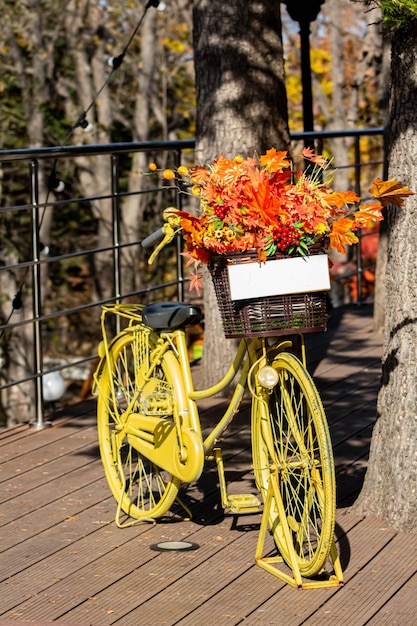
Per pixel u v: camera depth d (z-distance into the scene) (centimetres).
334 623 373
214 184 399
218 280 405
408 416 453
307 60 976
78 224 2122
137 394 489
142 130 2100
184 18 2203
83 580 414
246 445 592
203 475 543
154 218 2109
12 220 1905
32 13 1886
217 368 684
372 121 1862
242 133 651
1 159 614
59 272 2123
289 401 417
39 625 373
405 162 443
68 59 2066
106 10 2078
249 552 441
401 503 455
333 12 2119
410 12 413
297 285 398
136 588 406
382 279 859
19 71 1936
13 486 534
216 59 651
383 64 808
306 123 985
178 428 448
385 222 854
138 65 2189
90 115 2062
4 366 1892
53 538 462
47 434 630
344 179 2084
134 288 2078
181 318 452
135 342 494
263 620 377
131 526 476
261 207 391
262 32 653
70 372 2130
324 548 394
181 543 451
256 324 401
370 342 840
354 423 628
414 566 420
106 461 518
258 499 495
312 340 851
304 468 416
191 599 395
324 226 396
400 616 377
